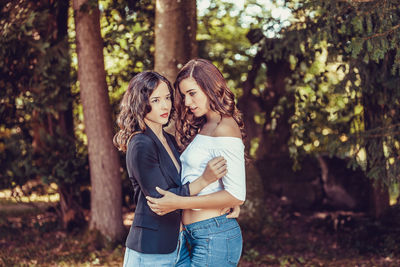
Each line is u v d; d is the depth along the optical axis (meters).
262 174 9.07
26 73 6.76
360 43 3.99
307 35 5.84
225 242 2.54
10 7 6.08
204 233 2.53
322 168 8.75
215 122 2.60
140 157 2.43
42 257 5.73
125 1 6.45
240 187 2.49
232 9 8.55
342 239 6.65
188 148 2.65
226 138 2.51
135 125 2.56
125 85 6.95
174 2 5.25
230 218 2.61
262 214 6.83
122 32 6.36
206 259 2.53
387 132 5.30
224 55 9.91
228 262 2.57
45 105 6.70
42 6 6.52
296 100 6.80
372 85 5.63
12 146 6.96
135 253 2.54
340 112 6.38
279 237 6.83
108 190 6.21
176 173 2.54
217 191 2.53
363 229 6.62
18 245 6.35
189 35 5.33
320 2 4.89
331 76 7.74
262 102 9.05
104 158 6.22
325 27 4.94
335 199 8.51
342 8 4.75
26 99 6.75
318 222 7.53
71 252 5.95
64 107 6.84
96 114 6.19
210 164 2.42
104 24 6.69
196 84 2.58
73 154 7.18
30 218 7.71
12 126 7.01
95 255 5.77
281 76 8.66
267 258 5.75
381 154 5.34
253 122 9.27
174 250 2.55
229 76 10.06
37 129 7.77
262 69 9.23
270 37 6.35
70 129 7.36
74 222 7.17
